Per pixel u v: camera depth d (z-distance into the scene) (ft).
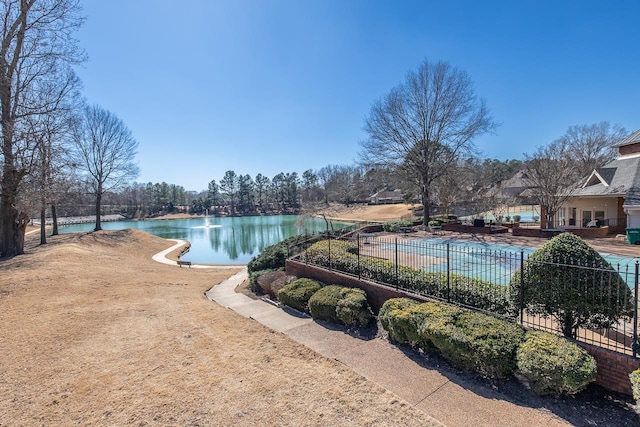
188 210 309.22
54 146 55.67
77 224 218.18
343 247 34.24
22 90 51.70
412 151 80.79
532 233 59.52
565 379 11.43
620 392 12.19
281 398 12.23
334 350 17.89
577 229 56.70
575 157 98.68
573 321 14.28
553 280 14.29
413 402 12.53
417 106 80.53
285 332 21.08
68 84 61.93
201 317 22.66
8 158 48.75
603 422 10.95
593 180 65.00
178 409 11.50
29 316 21.98
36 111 51.34
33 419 11.01
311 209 86.74
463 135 78.48
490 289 17.70
